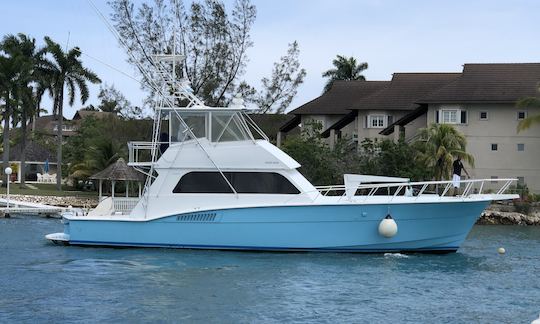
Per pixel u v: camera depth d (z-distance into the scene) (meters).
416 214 20.42
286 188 20.45
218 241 20.52
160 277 17.77
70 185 63.25
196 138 20.86
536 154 48.28
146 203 21.05
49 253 21.17
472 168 47.16
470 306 15.39
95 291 16.27
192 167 20.73
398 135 51.47
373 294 16.33
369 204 20.16
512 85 49.22
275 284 17.12
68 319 13.88
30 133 86.94
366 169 42.00
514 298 16.27
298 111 59.97
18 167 75.50
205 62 51.34
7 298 15.55
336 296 16.05
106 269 18.72
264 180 20.52
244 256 20.27
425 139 45.25
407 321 14.06
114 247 21.28
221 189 20.61
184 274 18.11
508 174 48.78
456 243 21.27
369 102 55.47
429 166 42.09
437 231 20.78
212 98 51.75
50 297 15.66
